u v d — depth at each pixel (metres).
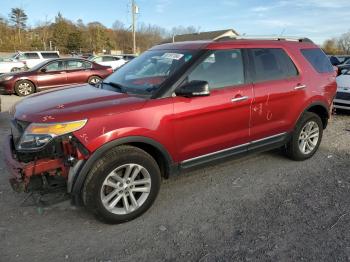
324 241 3.25
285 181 4.58
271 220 3.61
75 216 3.70
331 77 5.43
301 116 5.04
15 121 3.49
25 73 13.35
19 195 4.11
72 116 3.19
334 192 4.26
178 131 3.73
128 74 4.33
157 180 3.70
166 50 4.40
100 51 76.25
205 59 3.97
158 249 3.15
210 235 3.36
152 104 3.55
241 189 4.34
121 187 3.49
